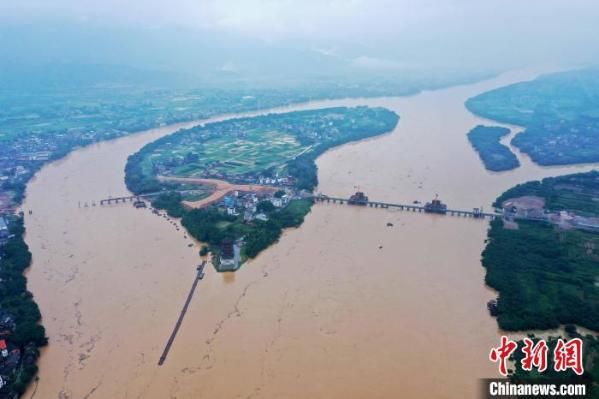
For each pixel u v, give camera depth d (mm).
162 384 143250
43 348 159125
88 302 185125
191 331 167000
